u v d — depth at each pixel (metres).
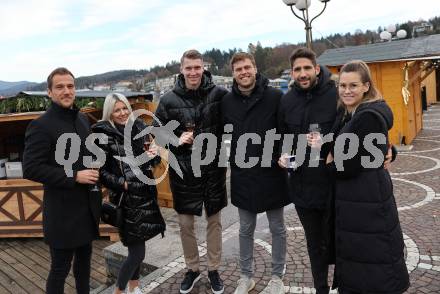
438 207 6.46
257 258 4.79
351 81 2.80
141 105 7.62
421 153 11.31
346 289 2.90
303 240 5.29
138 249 3.73
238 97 3.69
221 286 4.00
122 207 3.58
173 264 4.74
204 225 6.00
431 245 4.93
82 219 3.39
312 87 3.23
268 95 3.62
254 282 4.10
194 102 3.79
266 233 5.58
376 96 2.83
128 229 3.60
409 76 13.54
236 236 5.55
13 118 6.55
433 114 21.33
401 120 12.61
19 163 7.41
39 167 3.18
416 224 5.72
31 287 5.52
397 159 10.72
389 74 12.56
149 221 3.67
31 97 7.16
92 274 5.70
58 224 3.32
